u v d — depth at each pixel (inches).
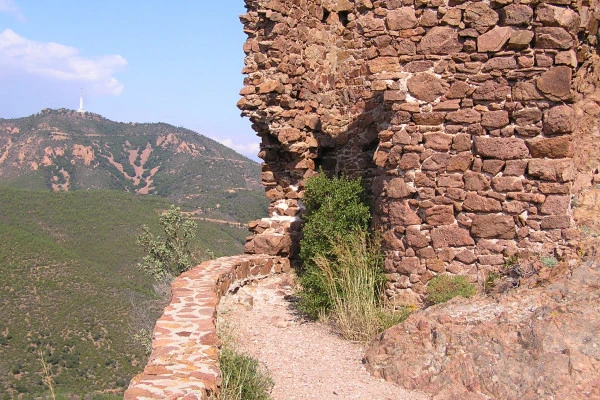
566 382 197.6
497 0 275.1
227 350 227.3
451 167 286.0
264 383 219.3
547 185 268.1
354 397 224.1
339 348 285.6
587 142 311.7
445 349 233.8
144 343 622.2
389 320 286.7
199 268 359.6
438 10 286.5
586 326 209.2
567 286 231.6
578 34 289.0
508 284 263.1
